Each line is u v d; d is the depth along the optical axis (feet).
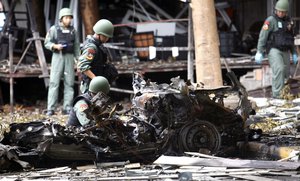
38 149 64.08
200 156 65.72
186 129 68.13
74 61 120.37
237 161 62.39
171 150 68.18
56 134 64.39
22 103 152.15
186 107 68.08
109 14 187.93
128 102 142.82
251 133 78.07
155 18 184.14
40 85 159.94
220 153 69.46
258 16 187.01
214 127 69.05
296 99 117.19
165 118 68.54
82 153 65.77
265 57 139.23
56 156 64.90
